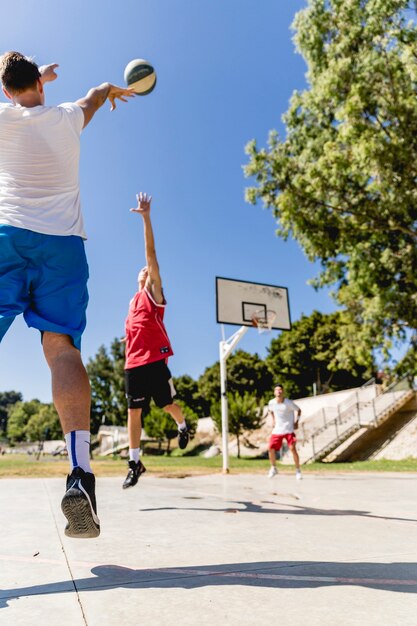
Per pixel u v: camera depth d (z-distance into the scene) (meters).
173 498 4.34
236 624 1.23
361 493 5.10
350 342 21.47
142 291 4.32
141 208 3.99
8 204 1.84
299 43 19.98
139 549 2.14
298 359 48.75
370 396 28.19
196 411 57.06
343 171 18.25
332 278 22.06
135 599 1.42
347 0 18.17
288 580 1.64
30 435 101.00
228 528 2.72
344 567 1.83
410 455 20.73
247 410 33.19
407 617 1.29
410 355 21.00
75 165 2.07
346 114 17.39
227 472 10.32
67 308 1.84
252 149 21.41
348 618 1.28
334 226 20.34
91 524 1.50
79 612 1.31
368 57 17.34
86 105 2.26
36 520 2.98
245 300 14.95
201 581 1.62
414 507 3.83
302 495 4.83
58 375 1.67
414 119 17.30
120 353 64.94
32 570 1.76
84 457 1.56
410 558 1.99
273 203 21.36
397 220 19.28
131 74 3.75
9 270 1.78
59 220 1.90
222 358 11.58
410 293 20.45
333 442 23.25
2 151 1.93
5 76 2.07
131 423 4.13
